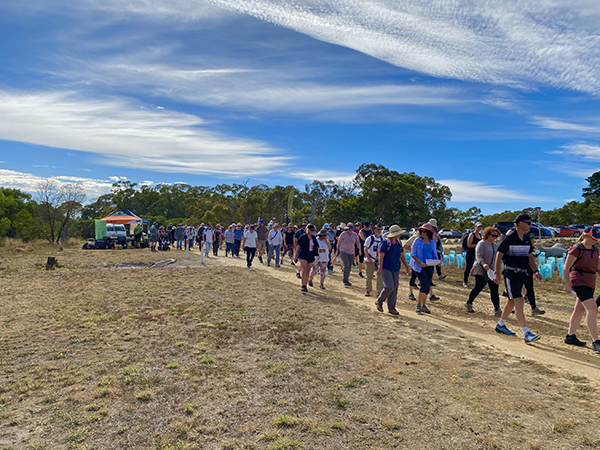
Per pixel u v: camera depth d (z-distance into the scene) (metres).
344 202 68.50
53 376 4.67
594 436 3.08
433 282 12.83
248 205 70.50
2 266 17.44
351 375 4.52
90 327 6.87
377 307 8.24
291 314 7.70
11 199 49.94
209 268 16.16
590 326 5.50
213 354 5.39
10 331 6.65
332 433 3.25
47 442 3.22
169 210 104.19
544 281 12.71
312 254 10.59
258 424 3.45
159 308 8.37
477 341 5.98
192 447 3.11
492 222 81.75
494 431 3.21
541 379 4.35
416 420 3.44
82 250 30.17
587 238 5.50
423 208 68.25
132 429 3.41
